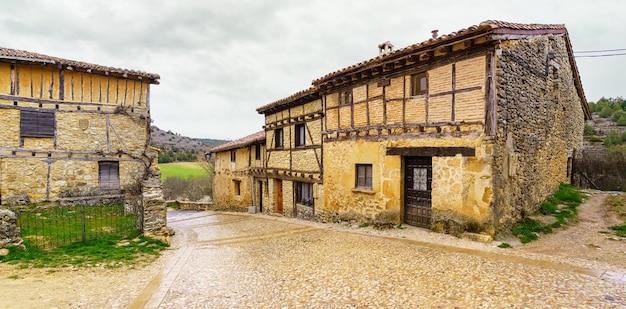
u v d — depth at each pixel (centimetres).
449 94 904
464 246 789
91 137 1418
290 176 1616
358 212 1183
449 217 901
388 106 1070
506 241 819
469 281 562
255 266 726
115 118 1473
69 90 1376
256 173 1952
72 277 635
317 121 1407
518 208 927
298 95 1477
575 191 1291
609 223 964
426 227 989
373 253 772
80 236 930
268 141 1841
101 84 1443
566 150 1402
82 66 1355
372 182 1133
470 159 854
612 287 517
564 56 1204
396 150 1045
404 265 670
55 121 1347
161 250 898
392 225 1055
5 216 759
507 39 840
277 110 1744
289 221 1470
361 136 1170
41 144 1324
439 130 926
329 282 595
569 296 486
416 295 517
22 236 877
